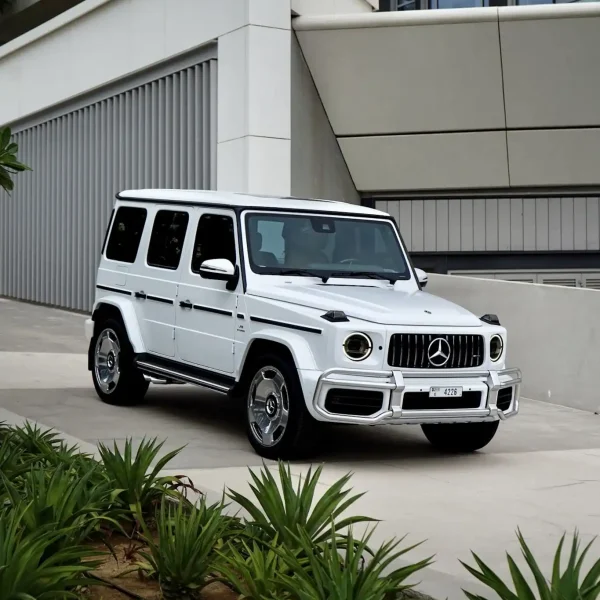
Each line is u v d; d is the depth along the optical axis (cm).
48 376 1269
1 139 686
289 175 1622
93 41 2059
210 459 810
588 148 1839
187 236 954
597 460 886
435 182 1920
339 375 770
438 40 1725
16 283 2561
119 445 841
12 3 3055
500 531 630
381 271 936
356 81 1786
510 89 1781
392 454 881
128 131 1969
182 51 1750
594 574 380
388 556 553
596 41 1709
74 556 406
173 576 434
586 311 1180
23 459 634
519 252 1955
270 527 481
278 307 824
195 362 923
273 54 1598
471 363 819
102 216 2070
